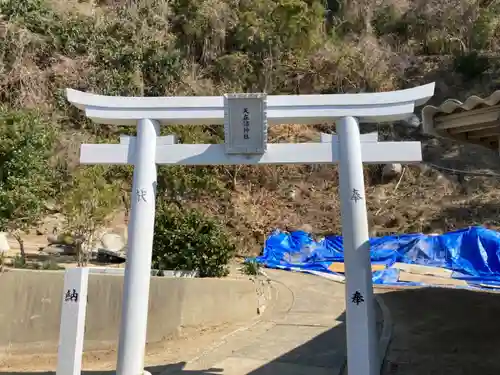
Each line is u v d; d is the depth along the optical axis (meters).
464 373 6.67
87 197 11.73
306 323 9.88
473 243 15.40
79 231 11.98
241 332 9.34
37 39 22.06
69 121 20.86
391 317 9.91
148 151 6.54
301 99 6.44
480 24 27.78
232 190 21.58
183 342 8.98
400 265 15.25
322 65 25.27
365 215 6.14
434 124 7.26
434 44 27.91
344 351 7.97
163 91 22.98
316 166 23.14
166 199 17.41
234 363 7.48
